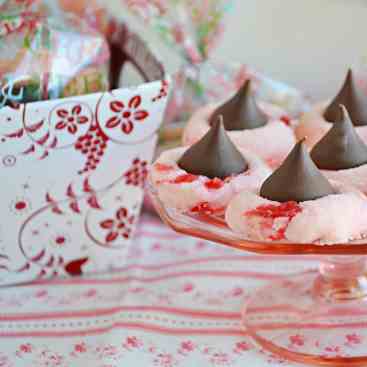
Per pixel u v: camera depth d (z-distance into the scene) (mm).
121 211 1116
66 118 997
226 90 1352
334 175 946
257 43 1473
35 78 1023
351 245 848
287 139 1049
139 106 1028
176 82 1346
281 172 887
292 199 874
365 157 962
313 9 1449
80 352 977
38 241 1096
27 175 1024
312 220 835
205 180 938
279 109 1142
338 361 942
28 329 1027
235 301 1089
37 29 1053
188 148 994
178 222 927
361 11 1450
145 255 1208
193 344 994
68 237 1108
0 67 1020
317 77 1502
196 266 1177
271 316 1040
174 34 1334
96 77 1076
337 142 958
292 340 985
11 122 965
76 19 1158
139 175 1096
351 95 1062
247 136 1035
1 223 1053
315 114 1098
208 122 1090
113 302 1085
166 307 1071
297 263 1184
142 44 1181
